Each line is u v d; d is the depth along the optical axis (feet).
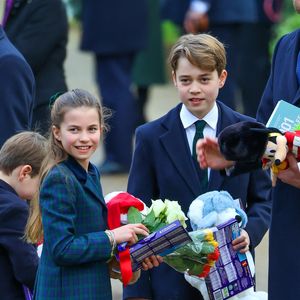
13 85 46.98
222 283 41.29
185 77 42.73
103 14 79.30
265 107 42.34
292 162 36.94
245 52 87.97
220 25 80.69
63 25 56.59
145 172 43.62
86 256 37.81
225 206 41.32
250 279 41.70
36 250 43.11
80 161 38.91
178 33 105.19
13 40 56.03
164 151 43.32
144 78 90.12
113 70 79.92
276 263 40.29
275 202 40.16
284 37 42.14
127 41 79.36
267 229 43.37
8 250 41.75
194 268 39.99
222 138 36.04
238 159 36.06
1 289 42.04
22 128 47.29
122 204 39.32
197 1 80.79
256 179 43.60
